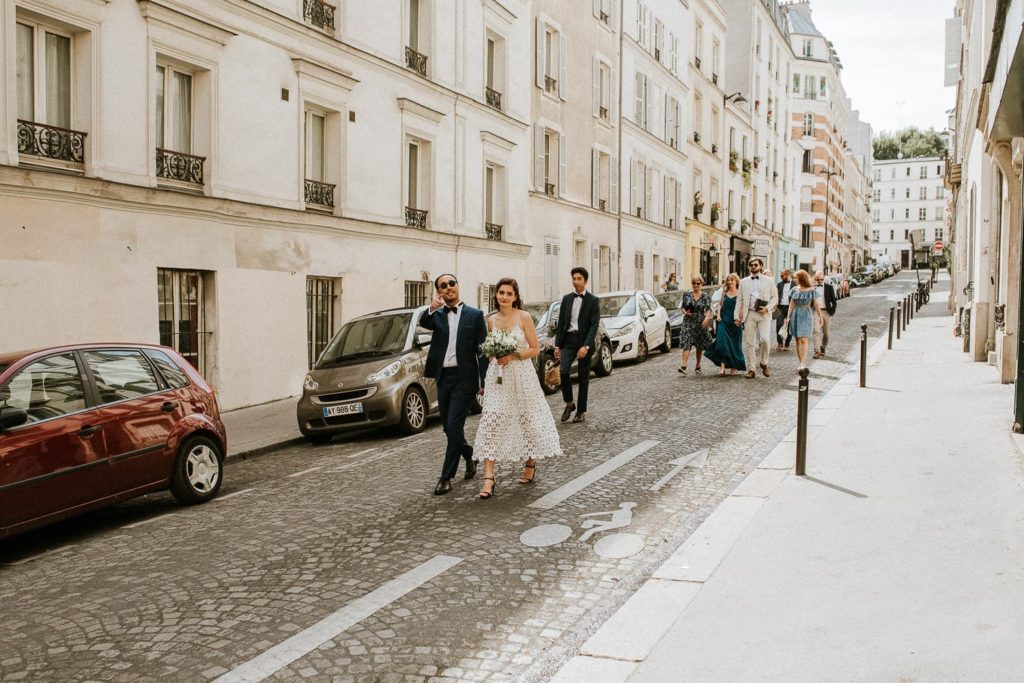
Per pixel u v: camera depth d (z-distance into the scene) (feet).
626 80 100.89
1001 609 13.47
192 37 41.70
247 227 45.60
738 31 158.92
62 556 19.75
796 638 12.87
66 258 35.63
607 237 96.02
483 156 69.72
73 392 21.62
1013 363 37.91
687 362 52.24
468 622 14.48
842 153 305.94
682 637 13.15
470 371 23.77
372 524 20.65
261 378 46.68
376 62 55.72
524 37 76.59
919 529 17.76
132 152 38.68
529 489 23.45
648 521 20.11
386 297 57.57
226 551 19.12
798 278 47.98
